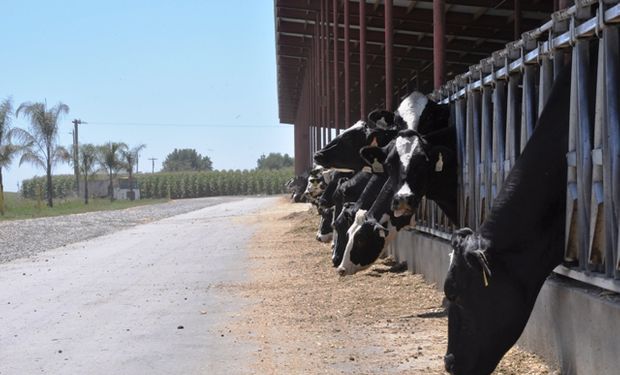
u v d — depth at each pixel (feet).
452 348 18.62
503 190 19.54
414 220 34.58
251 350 27.43
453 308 18.72
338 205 47.88
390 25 59.41
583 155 18.98
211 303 38.34
